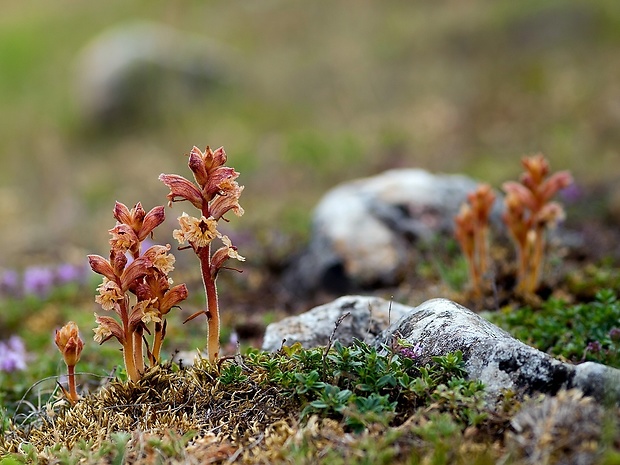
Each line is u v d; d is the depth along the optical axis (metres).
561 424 0.81
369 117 2.52
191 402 0.90
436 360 0.87
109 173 2.47
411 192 1.37
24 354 1.17
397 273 1.29
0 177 2.64
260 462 0.83
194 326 1.21
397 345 0.90
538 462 0.79
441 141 2.27
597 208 1.52
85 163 2.64
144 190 2.27
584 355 0.97
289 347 0.91
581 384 0.83
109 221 2.02
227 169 0.91
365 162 2.23
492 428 0.83
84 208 2.23
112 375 0.98
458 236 1.15
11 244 1.99
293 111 2.69
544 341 1.01
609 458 0.78
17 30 3.54
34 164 2.70
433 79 2.65
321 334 1.00
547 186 1.13
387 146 2.29
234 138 2.56
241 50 3.15
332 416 0.86
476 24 2.86
